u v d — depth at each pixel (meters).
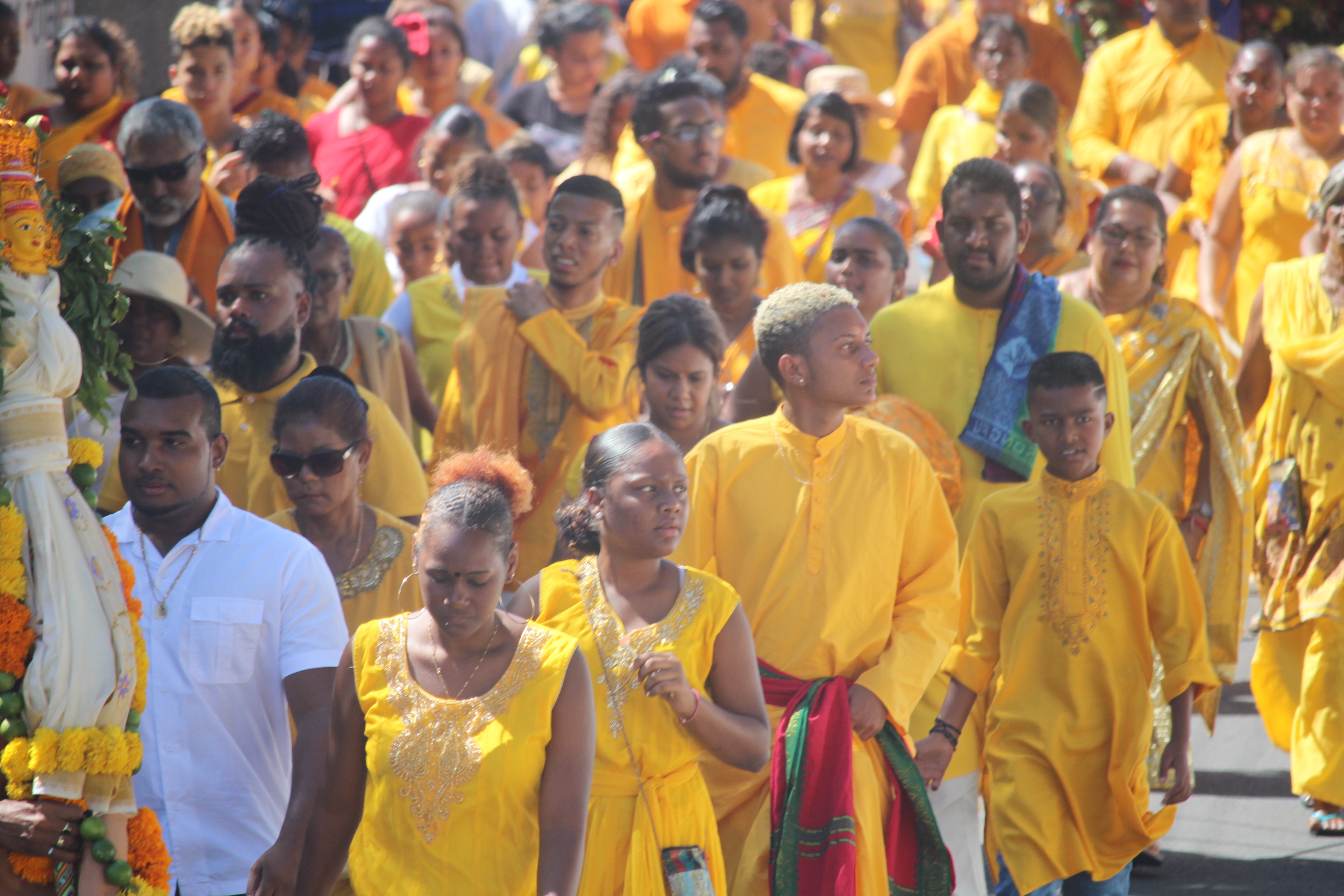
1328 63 35.62
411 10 45.41
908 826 18.17
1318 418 25.78
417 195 34.84
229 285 20.91
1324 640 24.83
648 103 30.55
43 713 13.16
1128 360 26.36
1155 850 23.00
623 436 16.02
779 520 18.16
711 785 17.83
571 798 13.77
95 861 13.45
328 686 16.36
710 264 26.48
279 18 48.16
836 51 57.91
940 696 21.66
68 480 13.70
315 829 14.58
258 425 21.09
